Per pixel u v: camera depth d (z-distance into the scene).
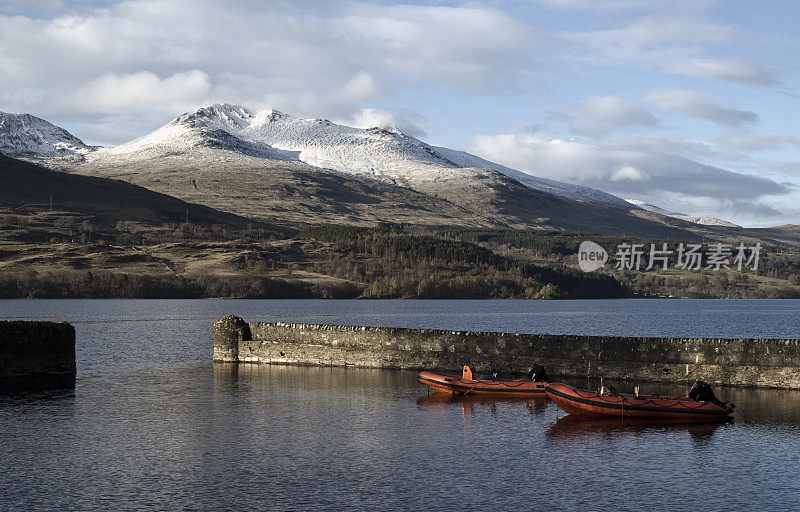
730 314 174.88
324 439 26.77
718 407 29.47
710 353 35.84
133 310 159.62
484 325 120.25
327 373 42.12
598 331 106.00
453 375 37.62
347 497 20.33
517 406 33.03
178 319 125.12
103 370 46.34
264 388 37.41
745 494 20.56
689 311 192.00
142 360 53.34
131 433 27.64
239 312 157.75
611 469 23.02
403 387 37.38
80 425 29.03
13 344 39.94
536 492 20.80
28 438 26.84
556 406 33.06
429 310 183.75
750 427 28.28
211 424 29.23
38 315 136.25
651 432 27.89
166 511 19.22
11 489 21.02
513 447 25.69
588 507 19.61
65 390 37.34
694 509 19.42
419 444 26.09
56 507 19.55
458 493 20.72
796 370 34.41
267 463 23.67
